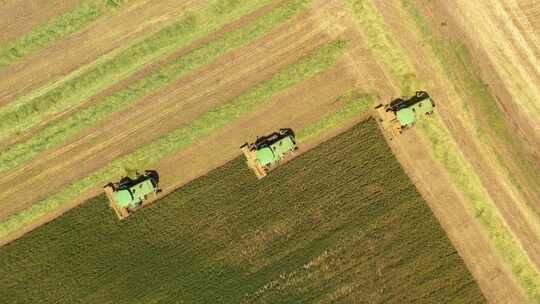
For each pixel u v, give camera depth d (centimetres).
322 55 2269
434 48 2267
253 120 2275
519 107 2272
